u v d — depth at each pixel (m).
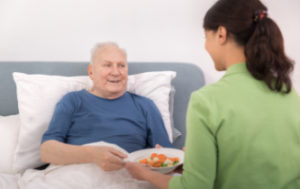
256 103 0.70
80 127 1.42
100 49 1.48
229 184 0.72
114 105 1.50
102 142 1.24
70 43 2.02
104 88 1.45
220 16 0.75
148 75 1.72
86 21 2.00
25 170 1.41
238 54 0.76
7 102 1.84
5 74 1.85
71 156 1.16
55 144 1.23
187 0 1.95
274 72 0.71
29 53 2.02
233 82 0.74
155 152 1.24
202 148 0.70
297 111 0.74
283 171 0.70
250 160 0.69
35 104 1.48
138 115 1.52
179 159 1.16
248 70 0.73
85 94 1.50
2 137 1.43
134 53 2.02
